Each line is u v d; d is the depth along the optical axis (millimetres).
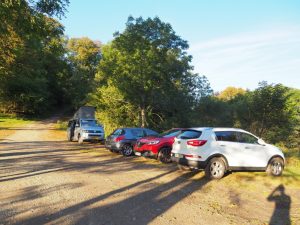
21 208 7211
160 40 30188
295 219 7035
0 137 33375
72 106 83812
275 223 6754
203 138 11219
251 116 29281
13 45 21953
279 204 8242
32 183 9812
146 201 8125
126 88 31203
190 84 37969
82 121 27422
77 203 7699
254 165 11680
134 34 30016
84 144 25766
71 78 78375
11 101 68750
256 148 11742
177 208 7602
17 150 20062
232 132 11656
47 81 74875
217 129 11539
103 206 7535
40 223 6250
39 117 71875
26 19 15320
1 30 15328
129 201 8070
